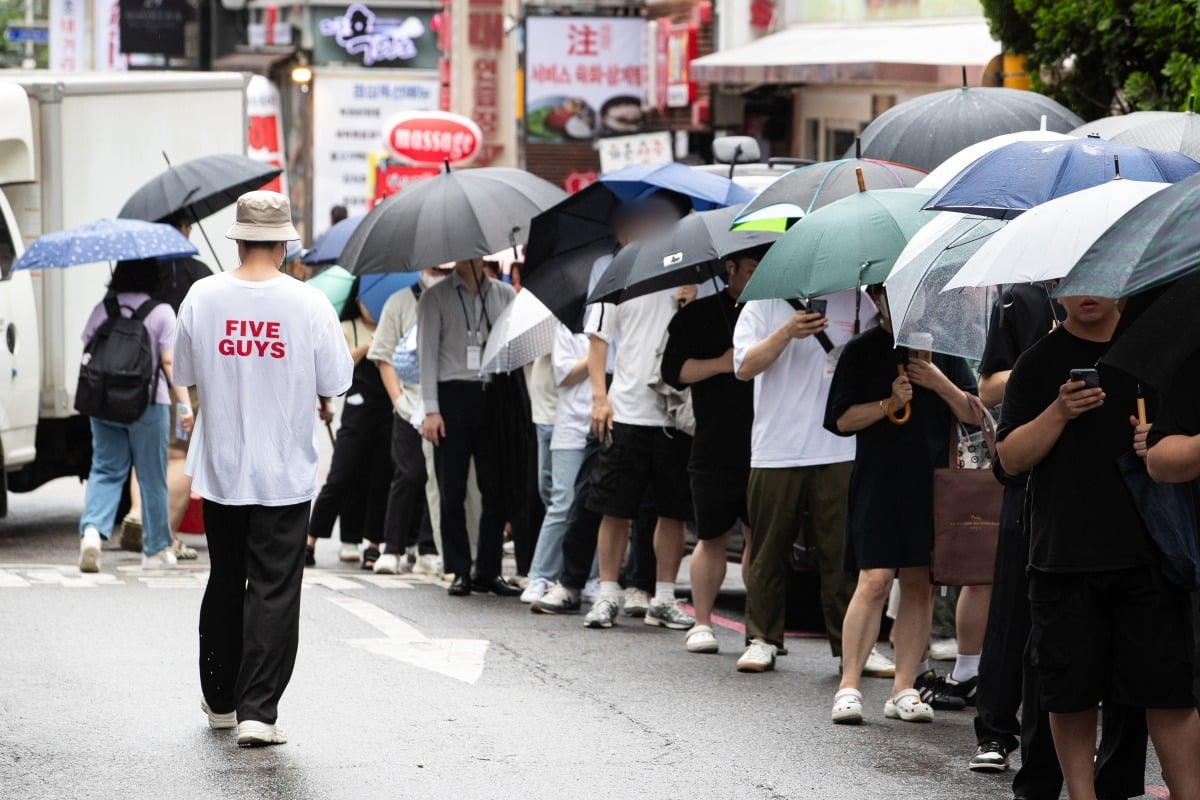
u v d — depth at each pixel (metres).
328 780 18.25
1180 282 14.59
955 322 19.98
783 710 21.86
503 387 29.73
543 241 27.80
